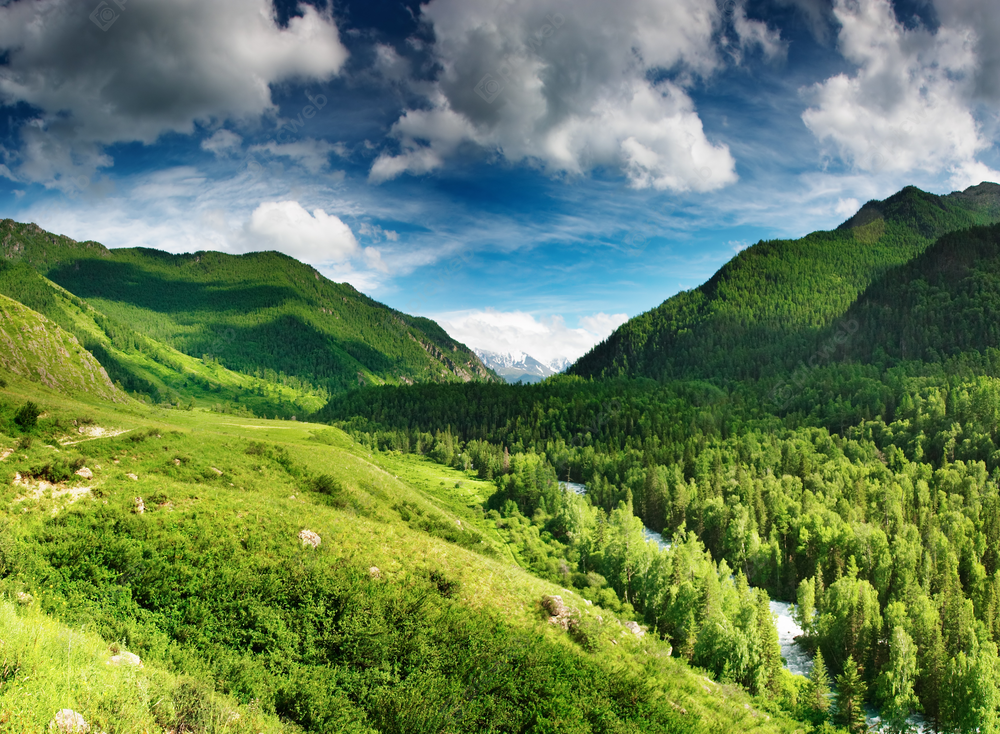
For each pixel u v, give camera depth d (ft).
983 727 191.83
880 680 220.84
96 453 171.12
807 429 637.30
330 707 85.25
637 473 548.72
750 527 381.40
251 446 224.53
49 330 483.92
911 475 476.13
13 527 100.42
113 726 49.24
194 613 95.55
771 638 218.79
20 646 53.93
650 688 116.57
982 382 577.43
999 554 314.14
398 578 122.62
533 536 390.42
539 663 109.70
